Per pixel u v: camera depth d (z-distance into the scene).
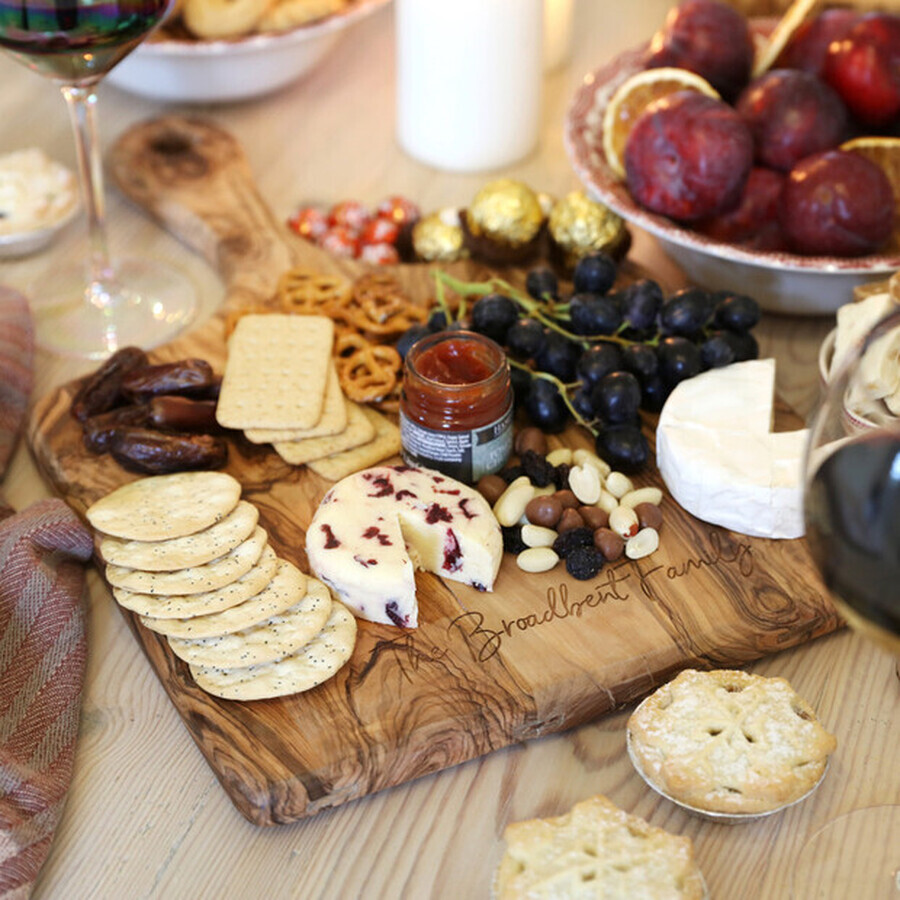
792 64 1.42
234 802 0.89
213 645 0.96
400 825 0.89
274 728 0.92
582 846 0.80
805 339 1.35
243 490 1.14
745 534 1.09
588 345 1.21
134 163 1.57
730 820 0.88
